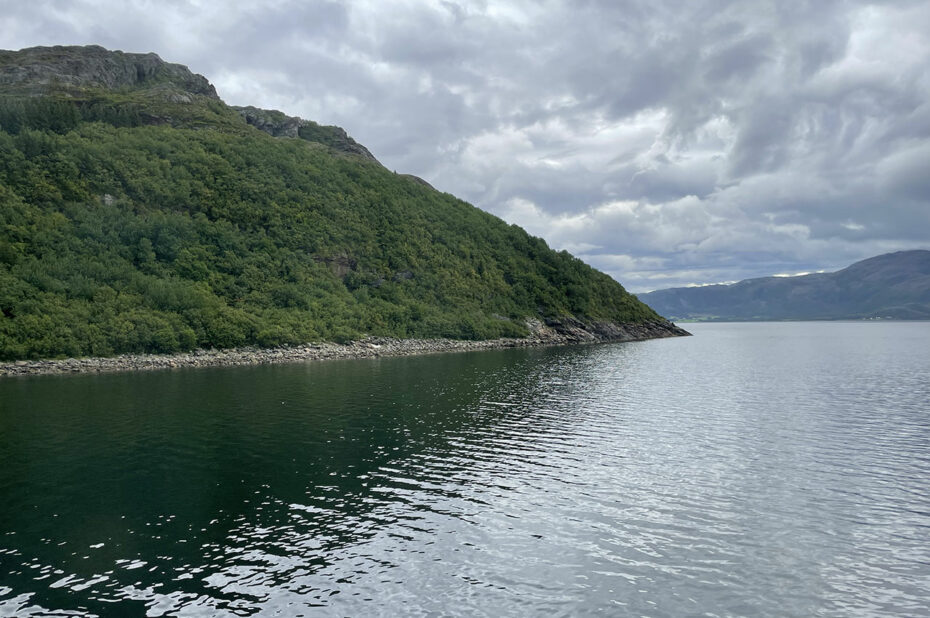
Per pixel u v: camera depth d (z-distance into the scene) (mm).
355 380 63000
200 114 153250
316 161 142375
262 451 31953
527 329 137375
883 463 30109
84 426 38031
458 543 20188
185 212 107438
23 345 71250
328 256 117875
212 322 87750
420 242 139125
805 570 18438
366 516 22562
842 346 140500
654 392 55344
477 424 39562
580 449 32938
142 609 15719
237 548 19594
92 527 21234
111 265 87750
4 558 18672
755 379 66875
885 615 15953
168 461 29766
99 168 102188
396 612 15805
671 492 25562
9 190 88938
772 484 26641
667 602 16469
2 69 150125
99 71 163375
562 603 16344
